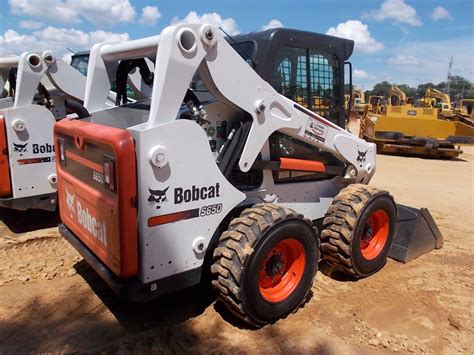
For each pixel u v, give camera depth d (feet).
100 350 9.65
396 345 10.33
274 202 12.40
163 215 9.05
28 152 16.38
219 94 9.93
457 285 13.58
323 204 13.96
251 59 11.66
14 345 9.95
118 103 12.72
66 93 16.79
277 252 10.82
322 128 12.51
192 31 8.87
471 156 46.68
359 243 13.10
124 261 8.88
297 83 12.55
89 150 9.78
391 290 13.12
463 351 10.24
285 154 12.27
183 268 9.66
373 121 46.21
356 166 13.96
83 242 10.91
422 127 43.01
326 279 13.71
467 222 20.66
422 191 27.45
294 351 9.94
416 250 15.69
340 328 10.96
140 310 11.46
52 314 11.27
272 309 10.61
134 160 8.57
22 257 14.56
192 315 11.25
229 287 9.80
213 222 9.98
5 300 11.89
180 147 9.00
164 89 8.71
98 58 12.08
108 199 9.16
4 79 22.27
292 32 11.94
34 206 16.85
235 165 10.89
